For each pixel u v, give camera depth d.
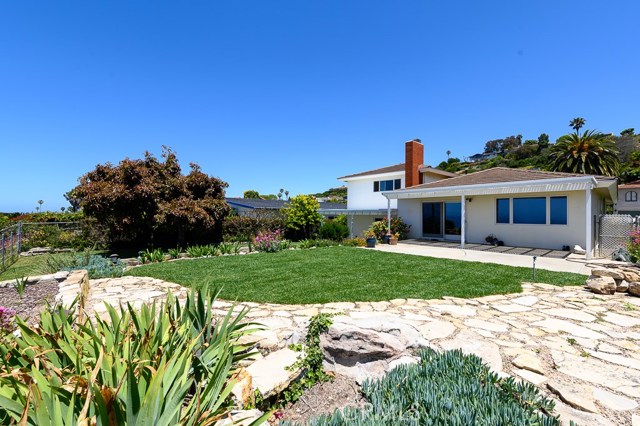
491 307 5.87
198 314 3.15
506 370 3.49
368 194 26.70
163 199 15.17
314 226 20.77
